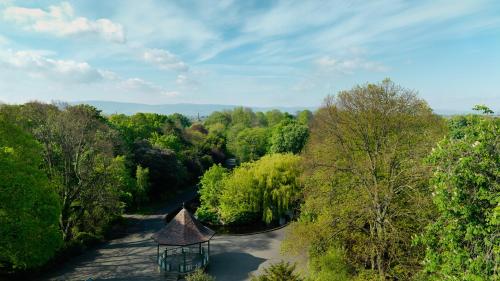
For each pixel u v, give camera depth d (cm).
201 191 4903
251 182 4425
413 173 1959
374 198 2114
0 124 2395
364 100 2545
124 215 4778
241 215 4400
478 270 962
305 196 3181
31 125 3756
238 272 2998
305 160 3572
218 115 14138
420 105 2484
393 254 1956
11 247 2166
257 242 3784
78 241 3481
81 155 3644
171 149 6581
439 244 1168
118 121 7725
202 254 3167
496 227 980
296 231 2431
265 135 8862
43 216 2458
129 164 5153
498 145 1030
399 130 2320
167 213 4925
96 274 2914
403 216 2153
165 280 2811
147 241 3756
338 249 2375
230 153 9519
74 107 3988
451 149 1077
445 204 1079
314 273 2348
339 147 2606
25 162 2417
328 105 3061
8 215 2114
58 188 3475
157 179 5578
